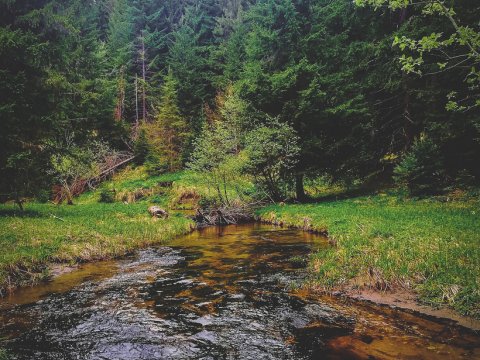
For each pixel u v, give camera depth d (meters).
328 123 25.05
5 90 16.09
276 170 25.20
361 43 25.41
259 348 6.27
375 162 26.81
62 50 19.42
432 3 8.66
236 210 23.94
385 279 8.95
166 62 56.34
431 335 6.49
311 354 6.00
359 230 13.79
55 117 18.28
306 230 18.25
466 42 8.45
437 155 19.41
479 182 19.31
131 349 6.34
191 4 73.00
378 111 25.75
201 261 12.71
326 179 28.27
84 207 24.64
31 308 8.39
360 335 6.62
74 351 6.29
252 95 25.78
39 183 18.39
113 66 53.59
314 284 9.42
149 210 23.19
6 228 14.11
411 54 21.81
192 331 7.00
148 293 9.32
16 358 6.04
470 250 9.35
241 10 59.94
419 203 18.38
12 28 18.61
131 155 45.84
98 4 71.06
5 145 16.58
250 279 10.31
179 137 44.47
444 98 21.42
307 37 25.91
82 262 12.74
